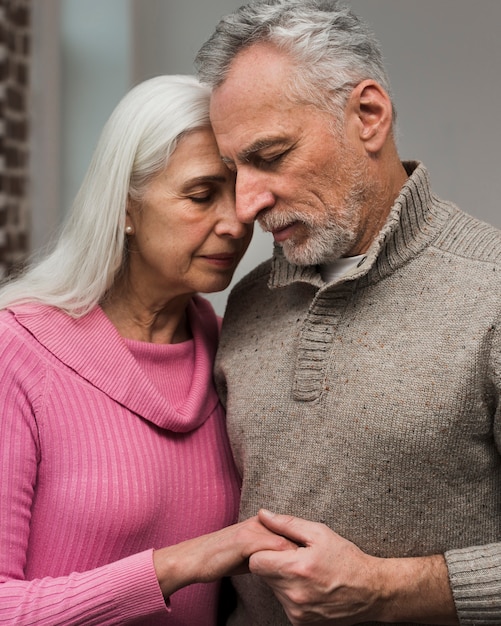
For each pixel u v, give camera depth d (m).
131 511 1.28
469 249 1.21
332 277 1.30
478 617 1.11
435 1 2.52
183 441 1.38
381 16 2.56
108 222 1.34
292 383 1.27
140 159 1.31
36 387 1.27
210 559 1.17
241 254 1.40
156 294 1.41
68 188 2.94
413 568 1.14
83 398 1.30
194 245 1.33
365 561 1.14
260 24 1.17
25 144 2.71
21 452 1.25
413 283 1.21
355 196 1.21
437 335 1.16
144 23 2.91
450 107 2.52
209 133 1.31
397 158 1.29
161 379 1.41
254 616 1.35
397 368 1.17
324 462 1.21
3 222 2.59
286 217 1.20
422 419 1.14
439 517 1.18
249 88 1.15
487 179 2.51
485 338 1.12
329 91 1.17
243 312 1.45
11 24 2.58
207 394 1.44
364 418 1.18
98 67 2.88
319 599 1.11
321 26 1.17
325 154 1.17
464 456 1.15
